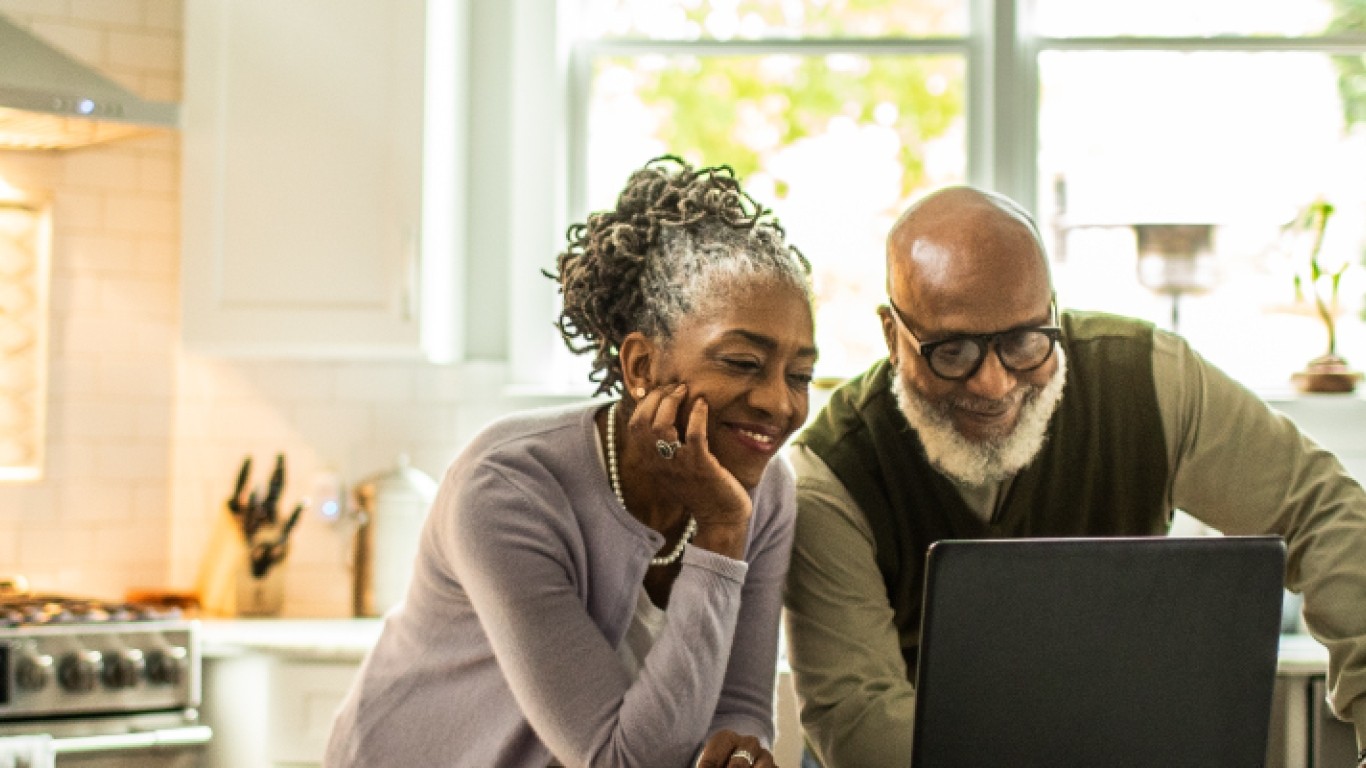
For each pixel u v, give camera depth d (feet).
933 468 6.75
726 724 5.94
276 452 12.41
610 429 5.82
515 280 12.39
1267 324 12.25
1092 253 12.32
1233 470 6.87
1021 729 4.70
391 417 12.42
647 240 5.62
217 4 11.42
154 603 11.94
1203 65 12.43
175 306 12.32
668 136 12.75
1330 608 6.54
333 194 11.35
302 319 11.38
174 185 12.30
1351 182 12.42
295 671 10.34
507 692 5.78
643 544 5.73
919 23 12.59
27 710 9.67
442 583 5.89
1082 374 6.93
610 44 12.74
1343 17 12.44
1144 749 4.85
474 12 12.46
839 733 6.38
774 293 5.42
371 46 11.34
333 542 12.25
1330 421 11.66
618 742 5.33
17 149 11.72
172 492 12.35
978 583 4.58
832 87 12.62
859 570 6.70
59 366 11.91
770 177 12.66
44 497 11.84
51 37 11.78
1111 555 4.71
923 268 6.41
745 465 5.54
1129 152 12.44
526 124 12.37
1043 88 12.46
